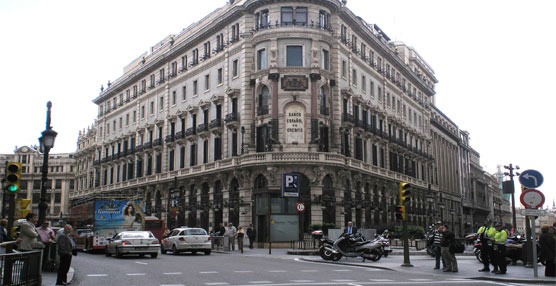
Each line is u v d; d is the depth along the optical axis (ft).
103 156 273.54
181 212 189.78
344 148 168.35
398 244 138.10
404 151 224.33
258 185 154.81
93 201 117.70
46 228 66.03
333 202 152.35
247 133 161.48
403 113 231.50
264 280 54.65
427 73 291.38
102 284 51.57
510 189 96.53
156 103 222.48
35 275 46.47
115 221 117.08
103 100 284.61
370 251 85.51
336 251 86.17
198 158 187.62
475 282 54.03
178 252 107.04
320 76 156.15
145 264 77.15
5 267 39.29
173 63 214.69
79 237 125.08
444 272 66.39
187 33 214.90
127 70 274.77
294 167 149.69
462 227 319.47
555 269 58.70
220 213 170.50
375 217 185.68
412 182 225.56
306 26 156.76
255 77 160.76
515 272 65.57
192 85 197.47
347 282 52.95
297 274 61.62
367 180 180.34
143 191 219.61
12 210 55.36
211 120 181.27
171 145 204.44
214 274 61.11
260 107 158.30
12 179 55.36
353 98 177.58
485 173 427.33
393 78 221.66
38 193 444.14
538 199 58.95
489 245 65.46
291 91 153.48
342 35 173.68
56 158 451.12
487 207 406.62
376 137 194.08
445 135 304.71
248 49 165.58
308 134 152.66
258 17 163.02
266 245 146.51
